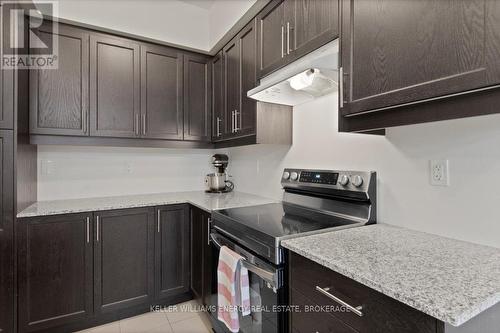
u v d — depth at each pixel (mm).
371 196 1403
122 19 2289
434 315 606
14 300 1713
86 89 2162
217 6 2518
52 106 2041
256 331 1360
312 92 1700
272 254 1170
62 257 1854
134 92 2355
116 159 2615
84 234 1924
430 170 1199
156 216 2184
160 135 2471
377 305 767
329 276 927
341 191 1534
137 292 2111
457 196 1110
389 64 1011
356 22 1149
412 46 934
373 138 1449
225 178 2840
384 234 1197
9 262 1700
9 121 1697
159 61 2475
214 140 2648
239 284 1380
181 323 2027
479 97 820
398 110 1039
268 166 2336
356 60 1146
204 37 2674
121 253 2053
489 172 1016
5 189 1694
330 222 1411
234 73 2258
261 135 1941
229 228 1537
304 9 1498
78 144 2152
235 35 2248
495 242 1001
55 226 1835
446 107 900
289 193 1953
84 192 2469
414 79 929
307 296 1030
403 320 700
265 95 1758
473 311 605
